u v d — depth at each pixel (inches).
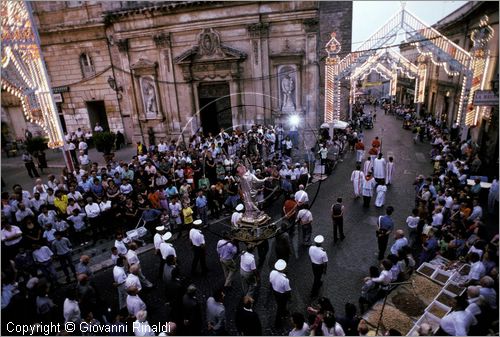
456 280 309.4
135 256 323.9
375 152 641.6
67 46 896.9
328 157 711.1
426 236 371.2
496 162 601.3
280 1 716.0
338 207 405.7
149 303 324.5
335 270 360.5
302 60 746.2
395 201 530.9
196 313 256.5
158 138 895.7
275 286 280.1
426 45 698.8
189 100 843.4
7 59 513.3
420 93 1138.0
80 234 448.1
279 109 787.4
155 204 458.3
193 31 792.3
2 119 1005.8
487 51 671.8
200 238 354.3
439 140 768.9
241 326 241.8
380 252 368.5
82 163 687.1
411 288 307.6
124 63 859.4
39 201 450.0
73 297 253.9
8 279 295.9
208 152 580.7
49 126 564.4
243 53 761.6
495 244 296.2
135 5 808.3
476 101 569.3
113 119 934.4
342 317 243.3
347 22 767.1
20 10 507.5
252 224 339.3
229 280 338.6
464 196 404.5
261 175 513.7
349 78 828.6
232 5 739.4
